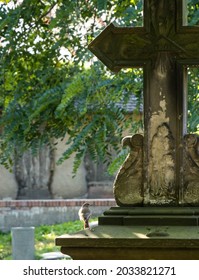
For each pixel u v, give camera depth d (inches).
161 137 171.2
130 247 148.0
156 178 169.9
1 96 272.7
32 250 625.3
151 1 175.9
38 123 264.8
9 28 267.1
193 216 162.6
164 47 175.0
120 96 255.0
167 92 173.5
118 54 178.1
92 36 264.4
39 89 268.5
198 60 174.2
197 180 169.0
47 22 275.1
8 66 271.4
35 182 984.9
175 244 146.0
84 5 262.2
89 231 155.3
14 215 869.2
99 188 986.1
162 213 164.1
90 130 252.1
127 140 171.2
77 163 258.1
